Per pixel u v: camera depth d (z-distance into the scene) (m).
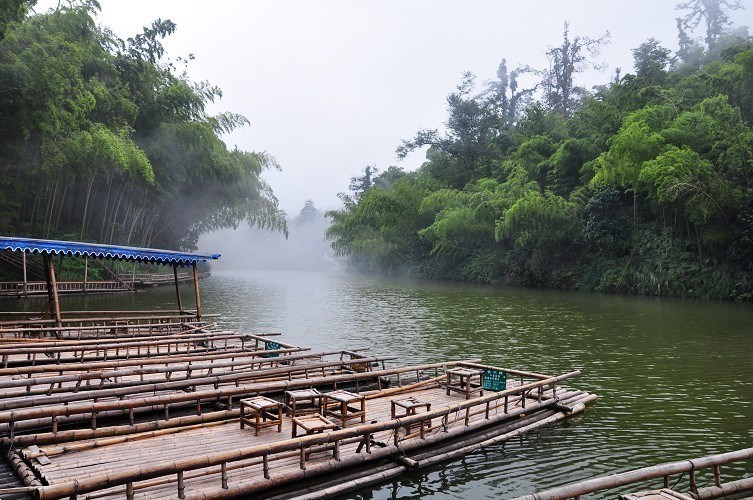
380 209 66.94
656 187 36.47
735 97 40.44
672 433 10.81
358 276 77.25
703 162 35.06
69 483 6.04
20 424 8.73
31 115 30.55
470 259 60.41
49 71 29.45
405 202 66.62
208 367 11.47
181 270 62.53
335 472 8.12
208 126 45.78
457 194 59.50
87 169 35.16
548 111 66.81
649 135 38.41
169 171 44.50
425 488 8.24
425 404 9.95
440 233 55.12
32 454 7.71
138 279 44.22
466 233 55.25
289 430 9.48
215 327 19.66
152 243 53.44
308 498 7.49
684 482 8.59
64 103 33.09
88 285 37.09
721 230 35.34
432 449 9.32
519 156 56.00
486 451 9.72
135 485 6.97
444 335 22.92
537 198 45.06
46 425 9.00
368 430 8.45
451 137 70.56
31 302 30.92
